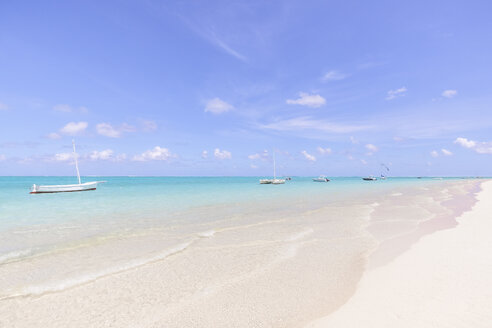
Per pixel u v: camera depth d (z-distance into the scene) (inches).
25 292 238.1
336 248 374.3
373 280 251.3
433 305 191.6
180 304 215.0
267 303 214.1
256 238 434.9
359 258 326.0
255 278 267.7
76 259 330.0
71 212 751.1
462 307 185.8
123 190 1868.8
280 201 1047.6
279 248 376.8
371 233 463.5
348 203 969.5
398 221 573.9
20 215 698.8
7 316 198.1
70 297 229.0
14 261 323.3
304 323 181.3
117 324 187.3
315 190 1862.7
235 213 716.7
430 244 367.2
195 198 1195.3
